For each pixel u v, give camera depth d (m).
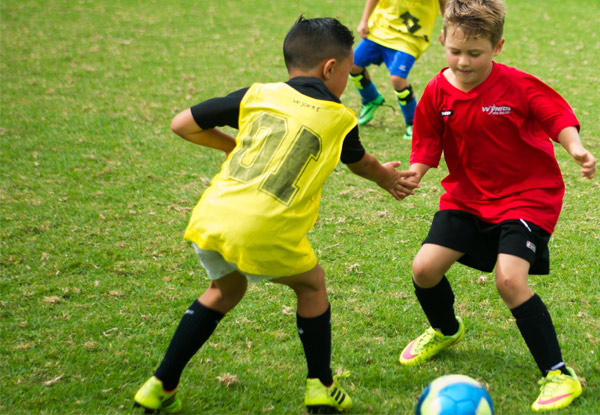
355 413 5.90
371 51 14.48
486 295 8.16
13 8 26.91
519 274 5.85
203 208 5.48
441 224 6.38
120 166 12.71
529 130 6.25
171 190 11.68
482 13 5.80
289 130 5.46
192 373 6.56
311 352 5.84
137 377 6.55
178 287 8.48
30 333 7.33
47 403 6.07
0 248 9.41
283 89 5.64
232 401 6.12
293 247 5.45
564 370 5.99
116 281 8.59
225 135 6.12
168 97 17.19
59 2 28.12
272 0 29.28
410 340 7.25
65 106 16.22
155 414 5.87
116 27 24.59
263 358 6.88
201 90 17.78
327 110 5.55
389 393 6.24
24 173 12.24
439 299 6.48
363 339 7.24
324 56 5.73
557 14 27.14
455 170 6.55
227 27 25.02
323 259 9.22
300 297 5.86
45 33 23.47
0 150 13.31
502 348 7.01
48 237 9.80
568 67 19.73
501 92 6.11
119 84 18.17
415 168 6.59
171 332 7.44
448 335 6.80
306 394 5.89
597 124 14.86
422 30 14.12
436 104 6.39
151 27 24.73
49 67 19.61
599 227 9.97
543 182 6.25
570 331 7.25
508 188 6.27
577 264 8.87
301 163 5.43
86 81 18.38
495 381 6.40
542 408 5.79
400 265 9.04
